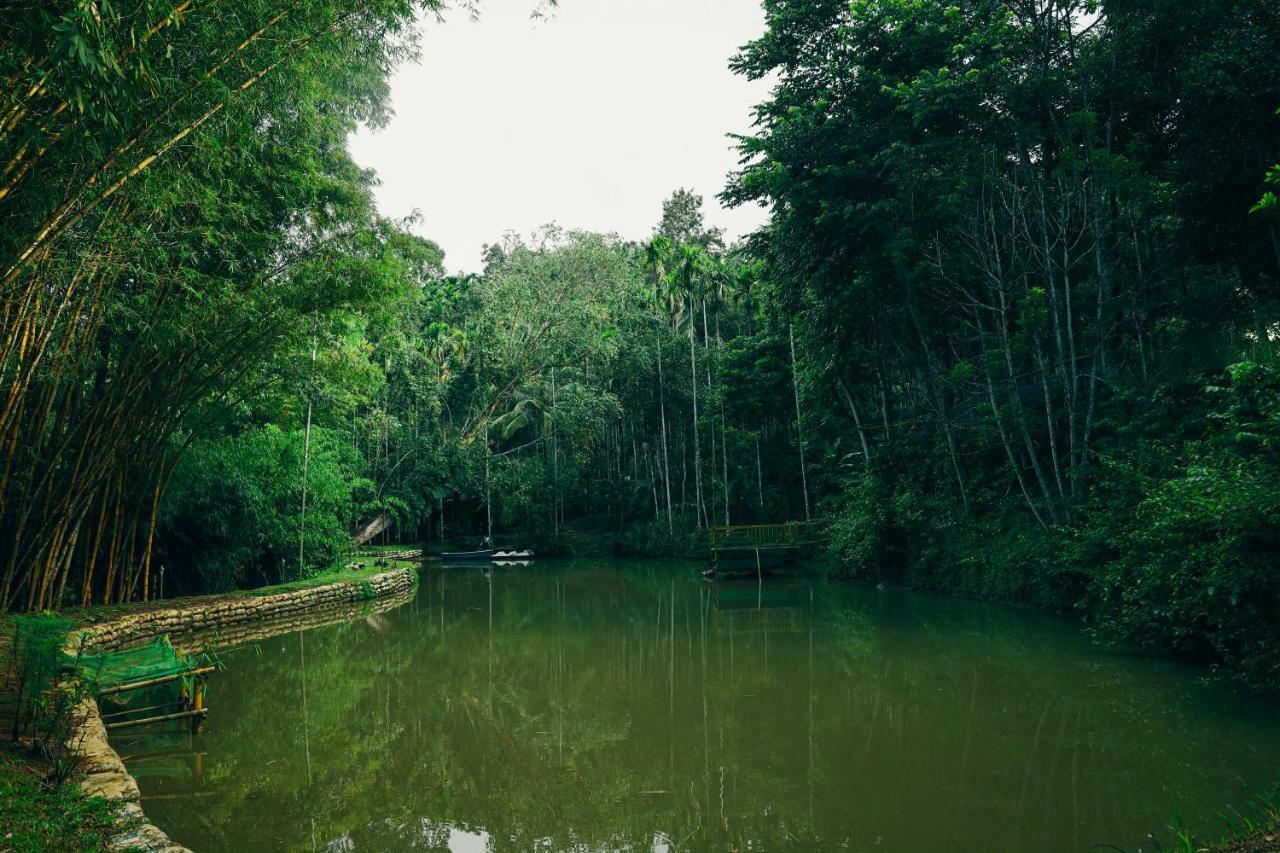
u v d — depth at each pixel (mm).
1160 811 5719
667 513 33906
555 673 11828
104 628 11602
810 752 7629
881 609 16297
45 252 7426
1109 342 15492
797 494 30484
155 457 14289
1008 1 15938
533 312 33969
